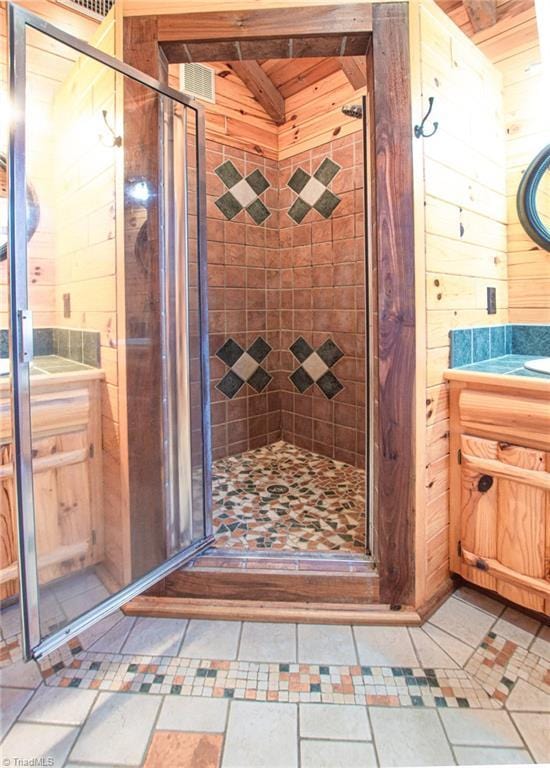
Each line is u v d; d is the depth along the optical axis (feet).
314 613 4.77
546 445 4.28
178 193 5.14
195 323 5.42
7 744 3.44
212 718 3.64
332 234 8.75
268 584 4.90
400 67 4.31
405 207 4.39
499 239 6.03
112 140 4.82
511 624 4.70
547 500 4.32
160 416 5.15
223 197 8.84
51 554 4.83
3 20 5.43
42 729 3.57
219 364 9.14
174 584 5.00
